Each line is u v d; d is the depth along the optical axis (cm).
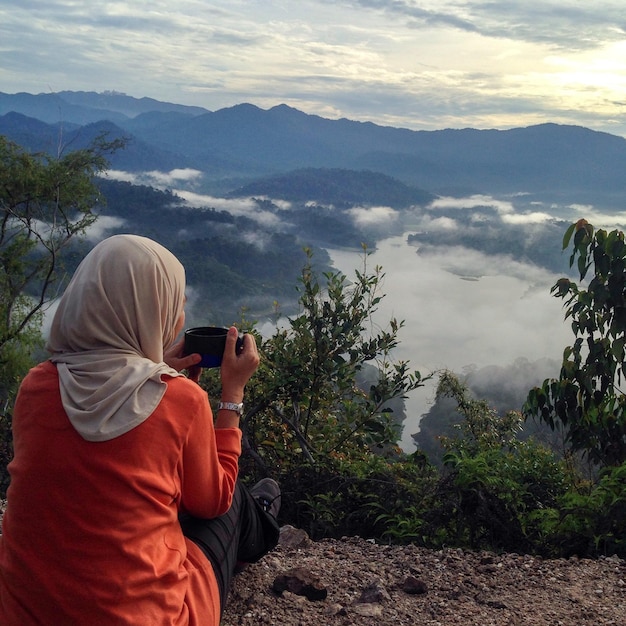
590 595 243
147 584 127
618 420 469
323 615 217
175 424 132
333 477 391
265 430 484
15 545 128
